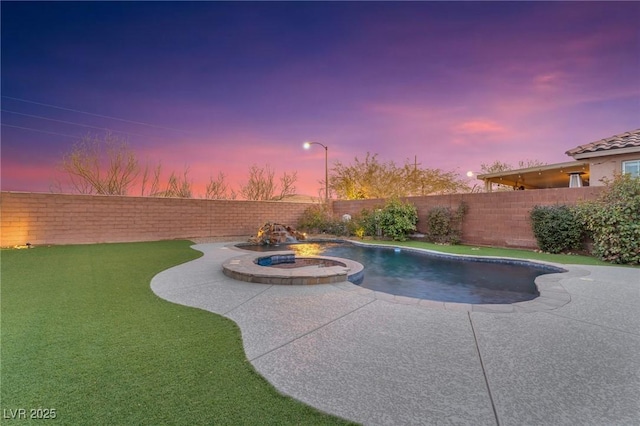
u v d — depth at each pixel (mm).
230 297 5199
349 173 24203
